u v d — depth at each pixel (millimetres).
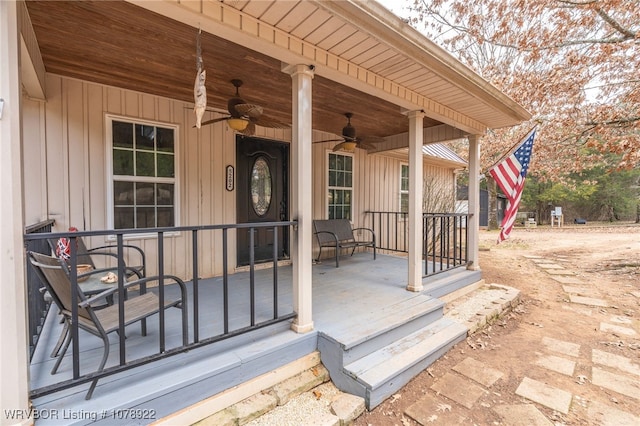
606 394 2381
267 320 2473
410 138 3623
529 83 7422
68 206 3105
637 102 6098
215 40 2426
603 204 17781
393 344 2725
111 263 3359
